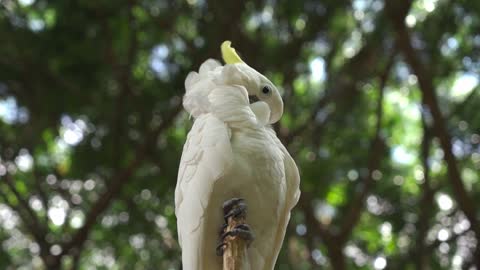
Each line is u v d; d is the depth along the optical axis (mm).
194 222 4688
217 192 4699
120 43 13578
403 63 15016
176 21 13727
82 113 13969
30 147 13930
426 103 12492
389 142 15422
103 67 13398
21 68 13141
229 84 5000
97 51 13164
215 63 5289
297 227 14164
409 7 11969
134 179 14398
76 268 13289
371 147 14016
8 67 13117
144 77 13977
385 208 14734
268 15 13891
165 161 13930
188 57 13734
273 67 13734
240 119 4797
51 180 14344
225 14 13266
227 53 5441
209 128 4766
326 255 14641
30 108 13664
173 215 14289
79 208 14359
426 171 13797
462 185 12422
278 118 5266
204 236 4684
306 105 14664
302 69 14180
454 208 14297
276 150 4863
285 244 13773
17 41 12711
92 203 14305
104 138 13883
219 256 4684
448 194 14547
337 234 13273
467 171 15250
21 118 13953
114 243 14734
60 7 12656
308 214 13094
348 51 14867
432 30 13648
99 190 14391
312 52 14391
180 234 4871
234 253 4457
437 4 13742
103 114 13875
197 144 4793
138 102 13742
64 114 13875
